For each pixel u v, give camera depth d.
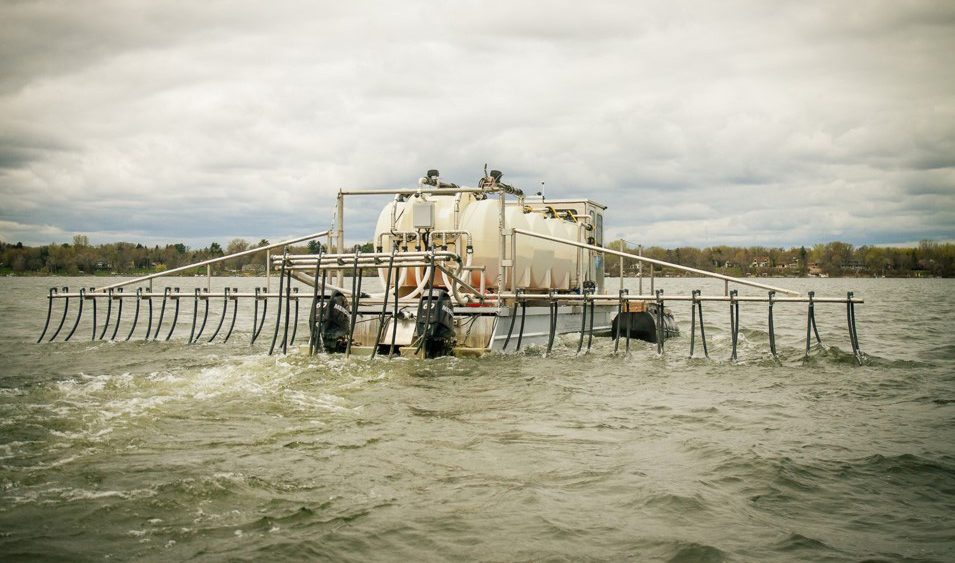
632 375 15.46
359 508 6.84
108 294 20.78
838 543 6.29
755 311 49.16
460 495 7.28
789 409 12.02
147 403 11.05
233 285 95.50
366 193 19.17
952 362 18.44
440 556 5.89
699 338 25.44
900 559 5.97
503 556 5.91
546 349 19.19
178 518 6.50
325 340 16.92
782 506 7.21
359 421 10.37
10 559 5.62
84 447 8.59
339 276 18.88
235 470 7.84
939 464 8.68
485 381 14.09
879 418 11.34
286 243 19.42
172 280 118.00
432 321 16.14
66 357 17.47
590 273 24.47
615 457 8.80
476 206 18.83
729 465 8.46
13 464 7.91
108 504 6.78
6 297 56.56
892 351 21.75
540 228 20.88
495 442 9.43
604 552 6.01
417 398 12.26
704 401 12.65
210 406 11.04
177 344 20.33
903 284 141.12
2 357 17.48
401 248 18.61
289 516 6.60
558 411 11.54
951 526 6.75
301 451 8.69
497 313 17.03
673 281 123.38
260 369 14.50
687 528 6.55
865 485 7.91
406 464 8.30
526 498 7.20
